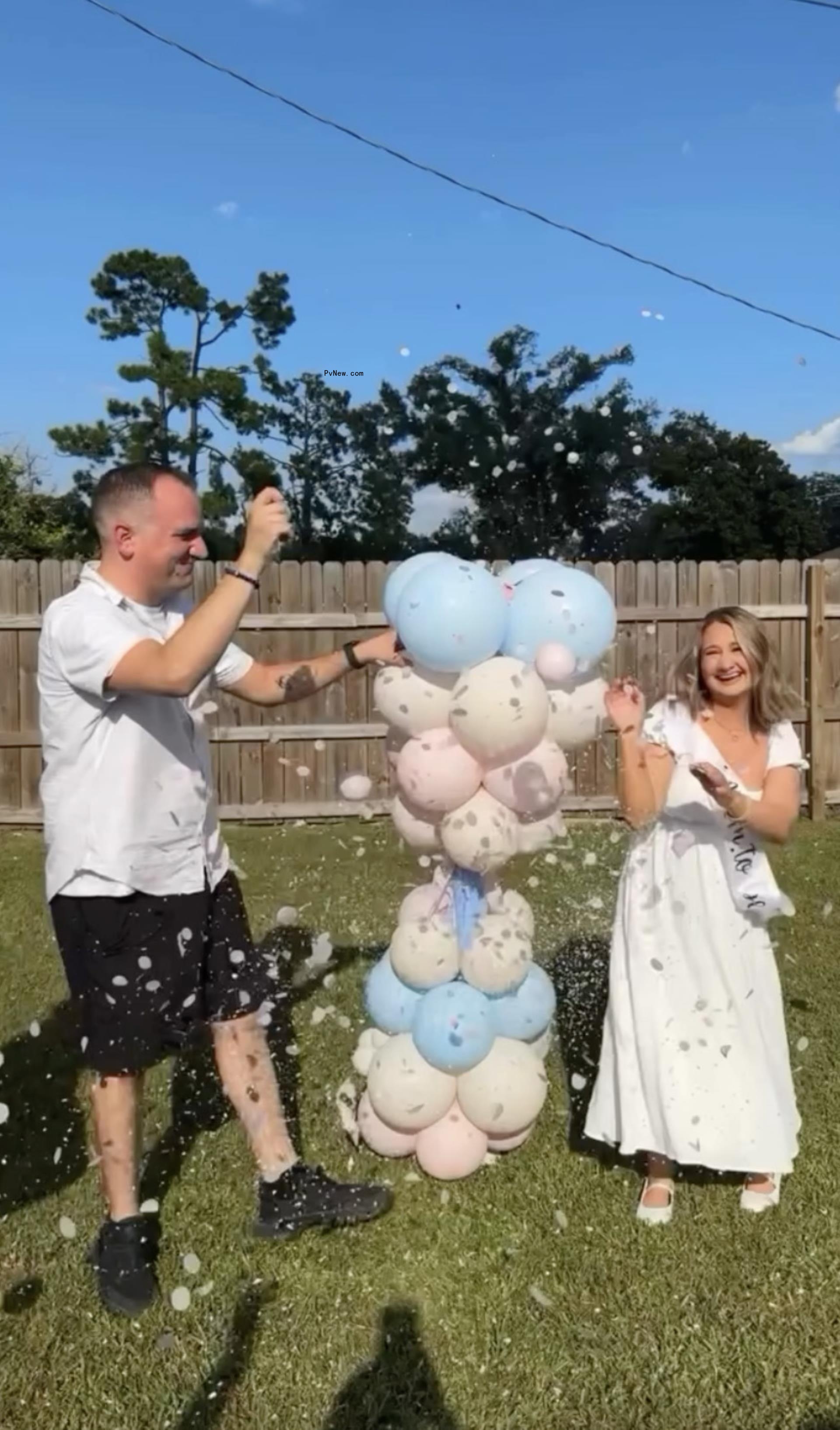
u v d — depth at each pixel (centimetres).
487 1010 295
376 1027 317
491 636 265
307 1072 374
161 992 260
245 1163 318
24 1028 411
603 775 789
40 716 261
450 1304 258
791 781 284
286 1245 279
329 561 1151
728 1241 279
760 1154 283
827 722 796
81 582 258
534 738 268
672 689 297
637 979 290
